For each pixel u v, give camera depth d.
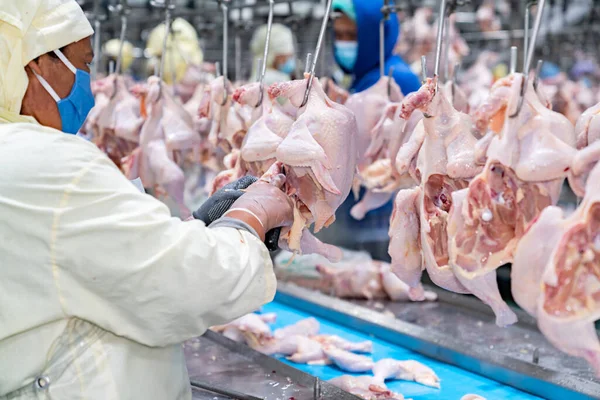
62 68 1.77
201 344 2.90
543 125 1.76
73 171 1.57
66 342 1.66
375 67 4.07
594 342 1.64
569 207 4.47
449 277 2.06
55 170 1.56
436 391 2.47
